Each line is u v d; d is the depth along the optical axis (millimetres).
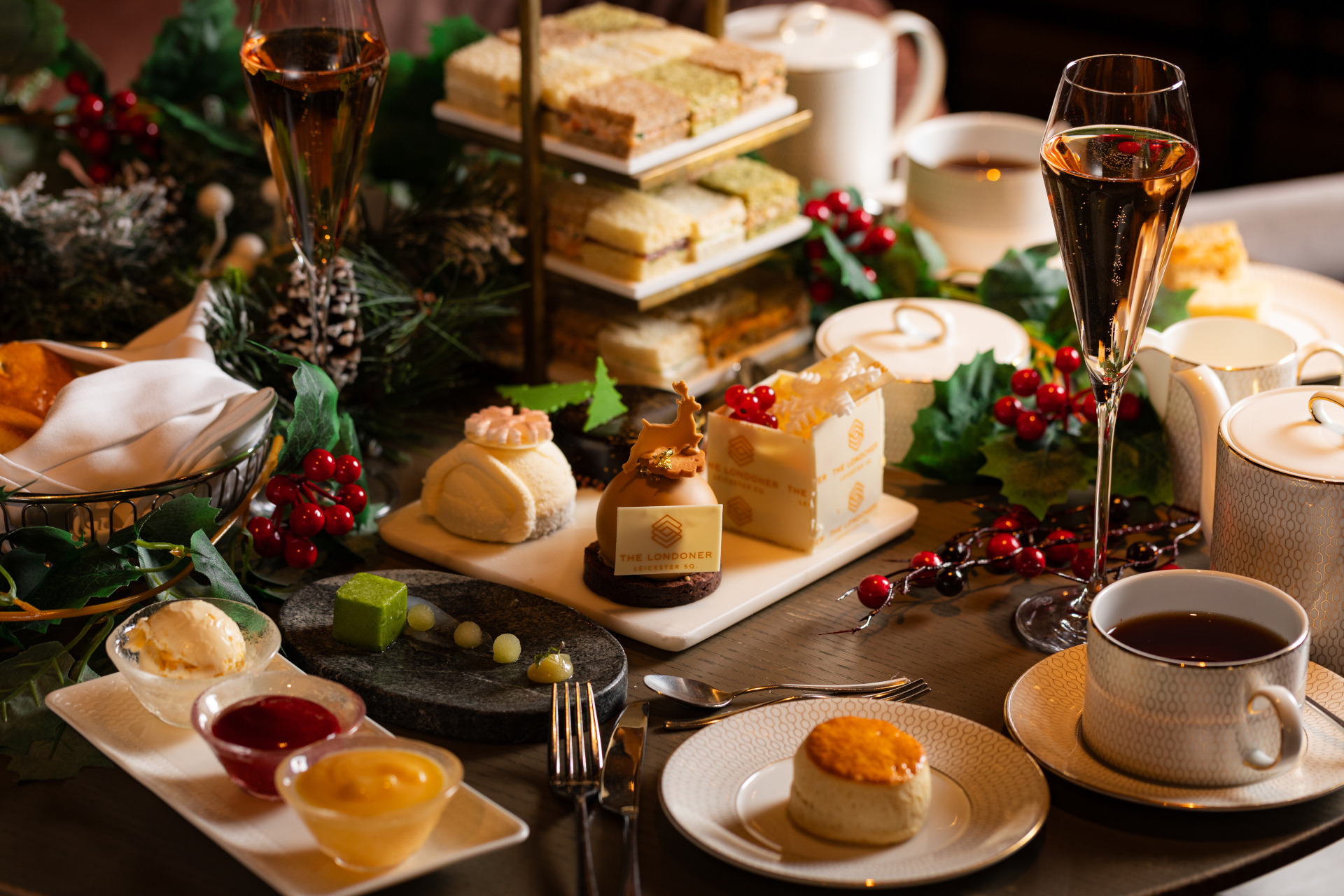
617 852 1395
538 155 1771
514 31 1865
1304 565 1490
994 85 5328
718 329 1832
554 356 1847
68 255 1812
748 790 1411
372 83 1597
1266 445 1508
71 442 1530
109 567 1502
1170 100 1446
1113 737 1411
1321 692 1466
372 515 1648
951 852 1371
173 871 1387
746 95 1814
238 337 1699
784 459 1592
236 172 1966
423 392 1783
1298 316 1864
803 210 1898
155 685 1427
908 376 1707
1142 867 1381
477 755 1457
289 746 1395
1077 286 1481
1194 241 1853
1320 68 4500
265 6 1580
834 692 1500
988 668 1523
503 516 1604
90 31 2594
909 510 1660
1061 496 1646
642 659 1529
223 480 1569
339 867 1360
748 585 1578
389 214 1861
